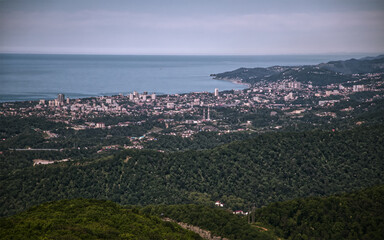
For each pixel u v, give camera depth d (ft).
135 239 280.72
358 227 329.52
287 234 348.38
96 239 268.62
